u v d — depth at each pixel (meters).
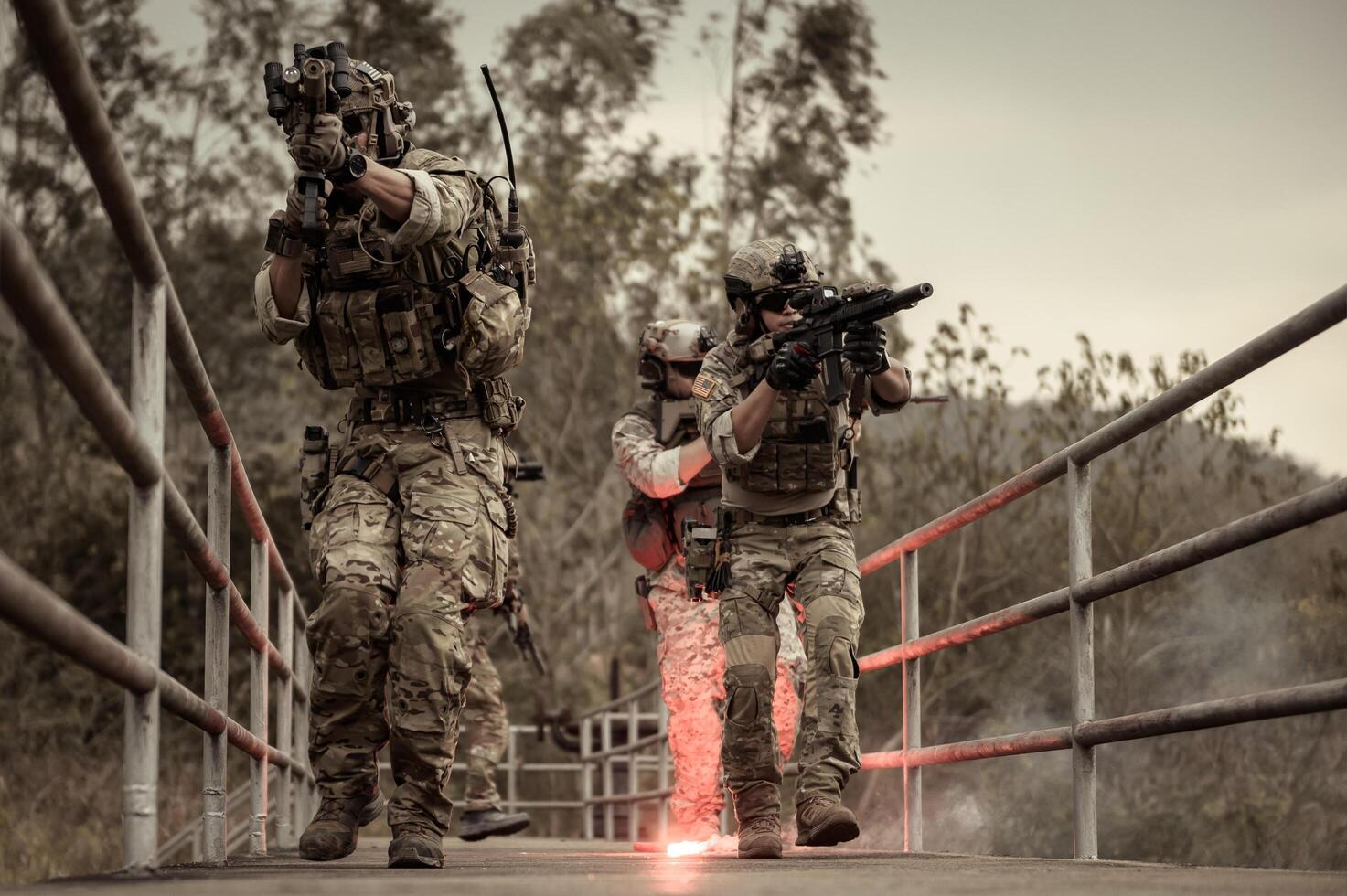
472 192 3.82
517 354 3.87
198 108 23.64
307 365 3.94
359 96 3.71
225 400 23.64
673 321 5.88
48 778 15.48
